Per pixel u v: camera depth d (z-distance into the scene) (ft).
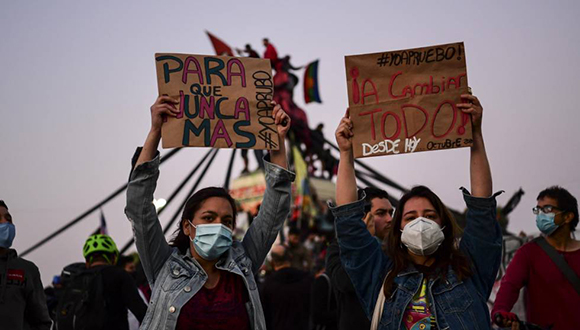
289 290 26.16
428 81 14.25
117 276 21.06
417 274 12.99
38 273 20.11
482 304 12.84
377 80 14.38
